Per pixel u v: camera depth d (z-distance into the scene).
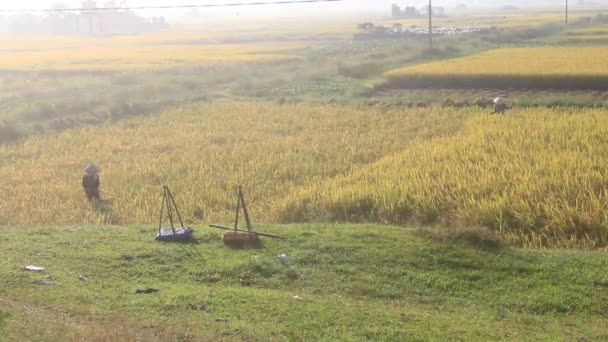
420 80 44.94
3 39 129.38
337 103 39.25
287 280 12.56
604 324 10.79
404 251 13.58
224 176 22.86
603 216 16.02
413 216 17.78
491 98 38.31
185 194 20.88
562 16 140.38
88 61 69.00
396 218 18.00
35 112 36.25
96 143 29.45
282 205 19.17
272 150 26.55
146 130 32.44
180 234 14.75
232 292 11.66
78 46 99.44
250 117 35.09
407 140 27.88
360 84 46.72
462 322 10.71
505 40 79.75
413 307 11.52
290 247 14.15
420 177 20.42
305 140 28.62
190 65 61.75
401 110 35.47
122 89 46.12
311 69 55.72
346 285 12.33
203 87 49.56
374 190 19.23
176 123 34.12
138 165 24.91
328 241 14.30
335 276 12.71
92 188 20.36
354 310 10.97
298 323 10.38
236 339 9.62
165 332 9.66
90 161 26.09
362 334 10.03
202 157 25.80
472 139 25.50
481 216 16.98
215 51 80.38
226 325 10.15
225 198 20.25
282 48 84.12
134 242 14.67
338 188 20.17
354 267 13.05
